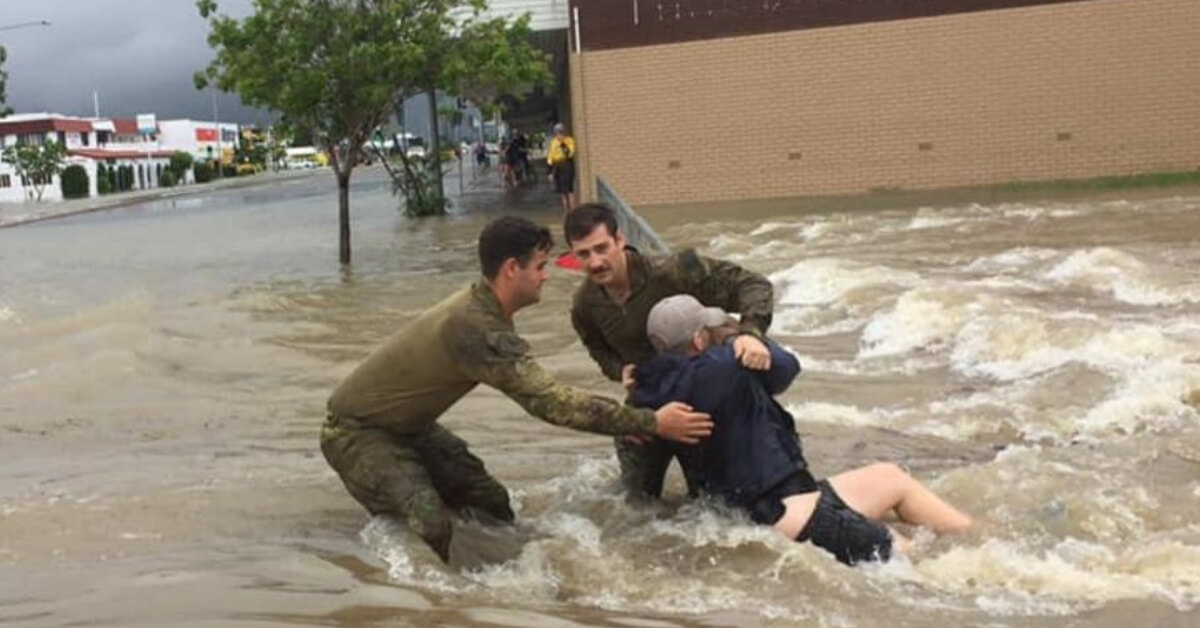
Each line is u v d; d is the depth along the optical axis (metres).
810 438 6.24
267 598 4.07
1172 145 20.97
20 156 78.38
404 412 4.73
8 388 8.55
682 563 4.40
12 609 4.01
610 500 5.26
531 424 6.91
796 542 4.45
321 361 9.27
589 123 22.39
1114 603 3.86
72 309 13.12
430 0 16.72
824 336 9.10
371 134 18.73
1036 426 6.26
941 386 7.29
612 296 5.09
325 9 15.78
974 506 4.97
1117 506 4.88
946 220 15.95
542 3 23.97
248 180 78.19
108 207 47.19
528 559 4.54
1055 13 20.98
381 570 4.43
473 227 21.78
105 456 6.50
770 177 22.11
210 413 7.57
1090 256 10.77
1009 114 21.36
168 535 4.95
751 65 21.88
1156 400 6.37
